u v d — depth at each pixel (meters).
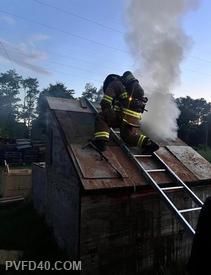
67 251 5.51
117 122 5.09
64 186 6.00
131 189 4.82
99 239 4.71
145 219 5.27
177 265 5.68
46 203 7.80
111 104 4.93
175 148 6.78
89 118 6.48
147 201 5.28
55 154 6.90
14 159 26.19
